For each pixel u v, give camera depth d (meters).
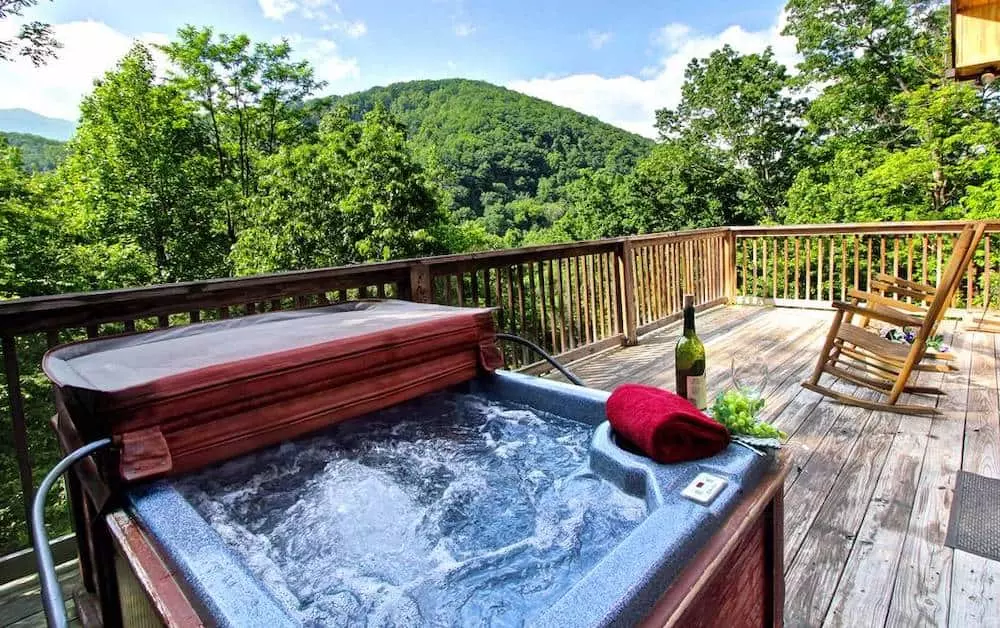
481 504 1.35
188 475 1.36
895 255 5.22
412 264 2.94
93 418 1.25
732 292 6.33
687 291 5.67
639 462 1.25
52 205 13.69
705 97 19.64
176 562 0.94
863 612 1.51
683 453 1.24
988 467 2.26
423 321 1.93
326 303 2.42
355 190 15.76
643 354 4.35
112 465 1.21
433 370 1.92
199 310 2.18
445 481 1.47
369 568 1.13
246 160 18.56
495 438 1.70
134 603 1.02
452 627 0.94
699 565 0.92
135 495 1.17
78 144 16.11
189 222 17.36
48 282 12.30
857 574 1.66
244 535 1.24
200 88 17.20
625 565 0.87
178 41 16.75
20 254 11.99
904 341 3.84
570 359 4.12
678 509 1.04
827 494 2.12
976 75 5.03
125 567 1.05
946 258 5.61
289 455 1.55
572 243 4.08
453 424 1.82
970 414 2.84
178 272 17.05
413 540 1.22
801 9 15.84
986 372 3.51
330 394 1.65
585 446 1.59
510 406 1.93
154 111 15.99
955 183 12.30
